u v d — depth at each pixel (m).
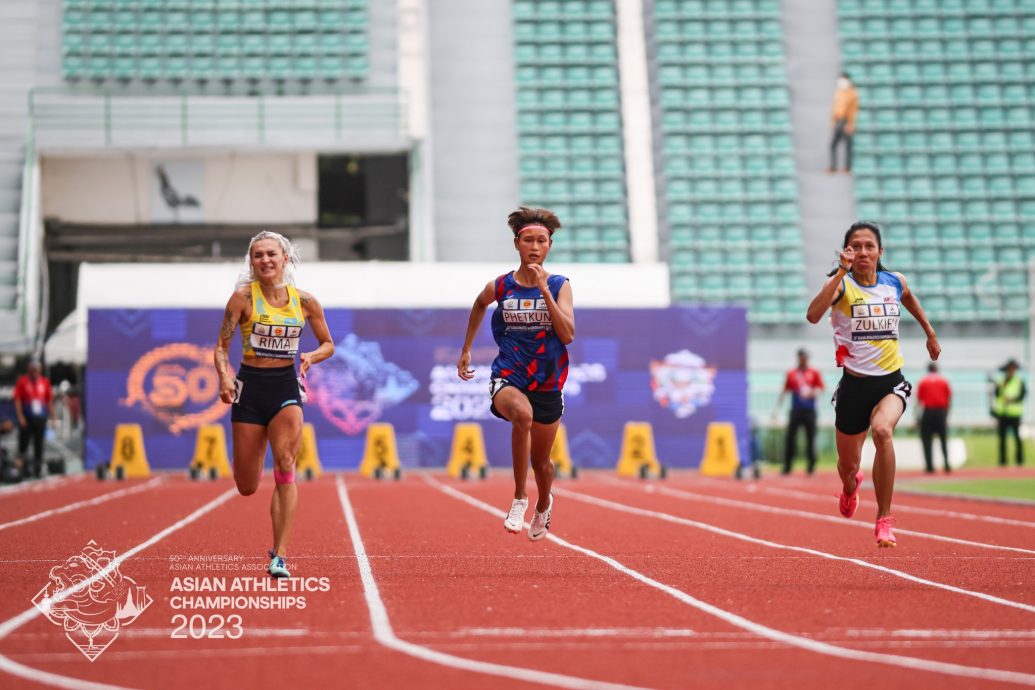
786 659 18.61
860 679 17.06
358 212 125.31
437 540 38.19
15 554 33.66
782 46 132.88
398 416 88.25
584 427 89.25
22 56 124.00
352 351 88.12
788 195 125.88
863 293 30.19
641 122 128.75
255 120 119.75
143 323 87.19
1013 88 132.50
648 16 134.75
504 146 126.12
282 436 27.75
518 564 31.66
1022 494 60.12
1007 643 20.11
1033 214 127.19
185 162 121.50
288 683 16.78
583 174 125.19
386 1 129.50
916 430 101.69
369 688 16.42
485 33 130.88
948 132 130.38
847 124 125.56
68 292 119.81
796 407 81.62
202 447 82.88
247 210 121.69
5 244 115.81
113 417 86.69
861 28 134.75
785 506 54.00
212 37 126.00
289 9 127.81
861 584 27.70
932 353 31.33
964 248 124.69
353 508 52.50
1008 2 135.38
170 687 16.50
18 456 77.38
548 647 19.64
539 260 28.55
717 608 23.94
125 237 120.69
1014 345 117.56
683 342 90.38
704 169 127.12
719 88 130.75
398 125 120.69
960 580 28.50
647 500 58.09
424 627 21.61
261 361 27.86
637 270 97.31
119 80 123.88
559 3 133.25
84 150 117.25
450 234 121.38
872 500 57.66
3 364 99.31
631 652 19.20
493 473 86.25
